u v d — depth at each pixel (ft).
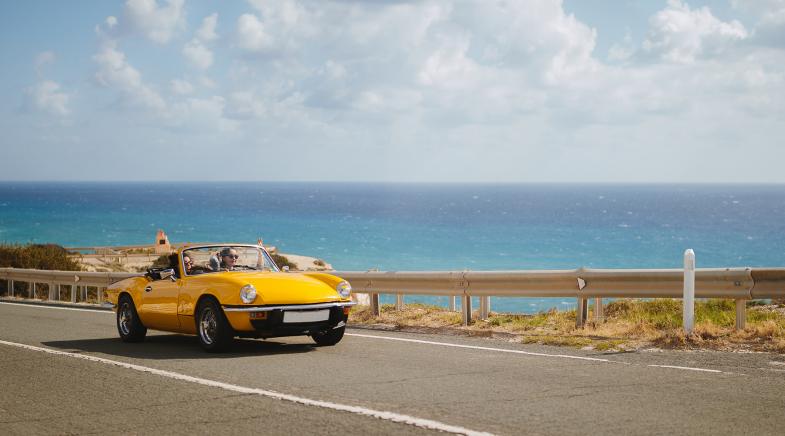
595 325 35.37
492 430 17.11
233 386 22.71
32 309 56.13
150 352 30.89
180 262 33.01
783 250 269.64
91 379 24.48
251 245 34.99
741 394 20.99
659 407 19.39
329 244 291.99
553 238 331.16
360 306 47.03
